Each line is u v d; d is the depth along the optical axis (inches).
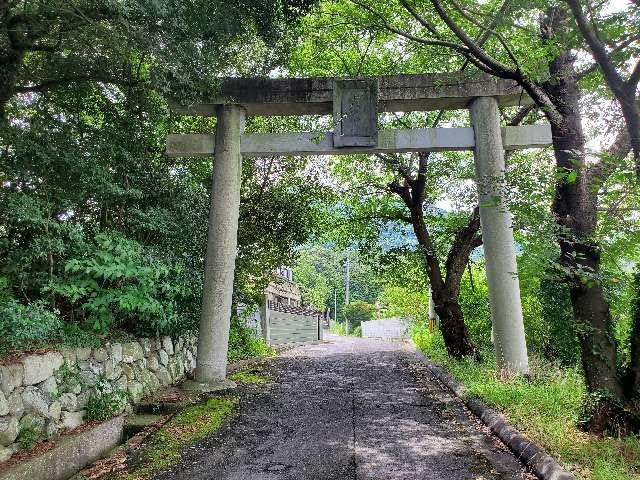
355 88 362.3
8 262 249.0
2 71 244.8
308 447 210.4
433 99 363.9
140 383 286.8
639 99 165.2
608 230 194.5
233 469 185.0
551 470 163.0
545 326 416.8
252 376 397.4
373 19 388.5
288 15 282.7
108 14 231.0
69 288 241.3
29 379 188.2
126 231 335.6
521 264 233.6
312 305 1254.9
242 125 367.9
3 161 255.1
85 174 273.3
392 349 670.5
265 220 468.1
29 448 180.4
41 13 233.1
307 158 485.7
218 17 251.4
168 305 303.3
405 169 478.0
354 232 573.6
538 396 253.8
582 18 160.7
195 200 379.9
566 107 210.8
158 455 201.9
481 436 223.3
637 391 193.3
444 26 392.2
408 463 189.2
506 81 356.8
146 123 339.3
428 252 470.3
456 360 427.2
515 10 216.2
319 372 426.0
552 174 212.7
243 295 489.7
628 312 224.8
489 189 305.4
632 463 163.8
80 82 301.7
